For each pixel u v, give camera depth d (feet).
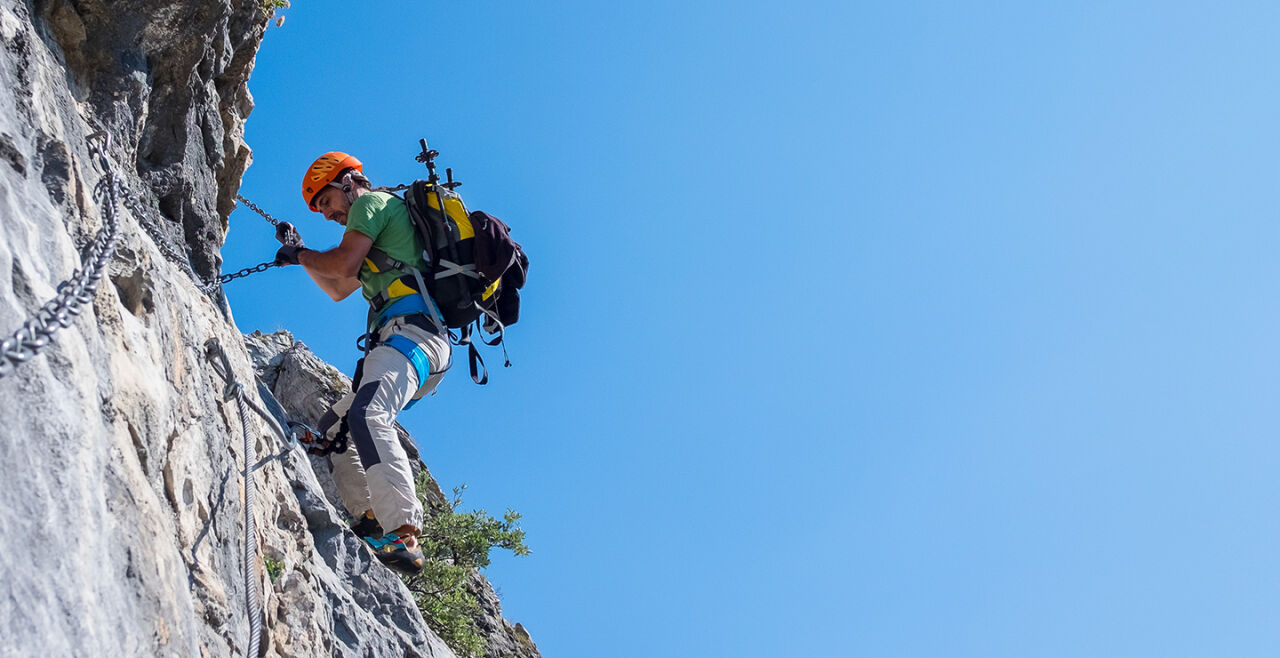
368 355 21.02
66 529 10.23
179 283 18.02
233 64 23.03
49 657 9.26
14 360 9.13
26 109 13.58
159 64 19.51
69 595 9.93
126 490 12.02
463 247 21.03
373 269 21.01
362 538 23.41
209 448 16.26
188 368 16.02
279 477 22.22
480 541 40.93
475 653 35.60
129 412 12.78
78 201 13.80
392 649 23.76
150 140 20.20
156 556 12.27
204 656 13.61
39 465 10.14
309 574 21.61
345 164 22.12
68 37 17.46
